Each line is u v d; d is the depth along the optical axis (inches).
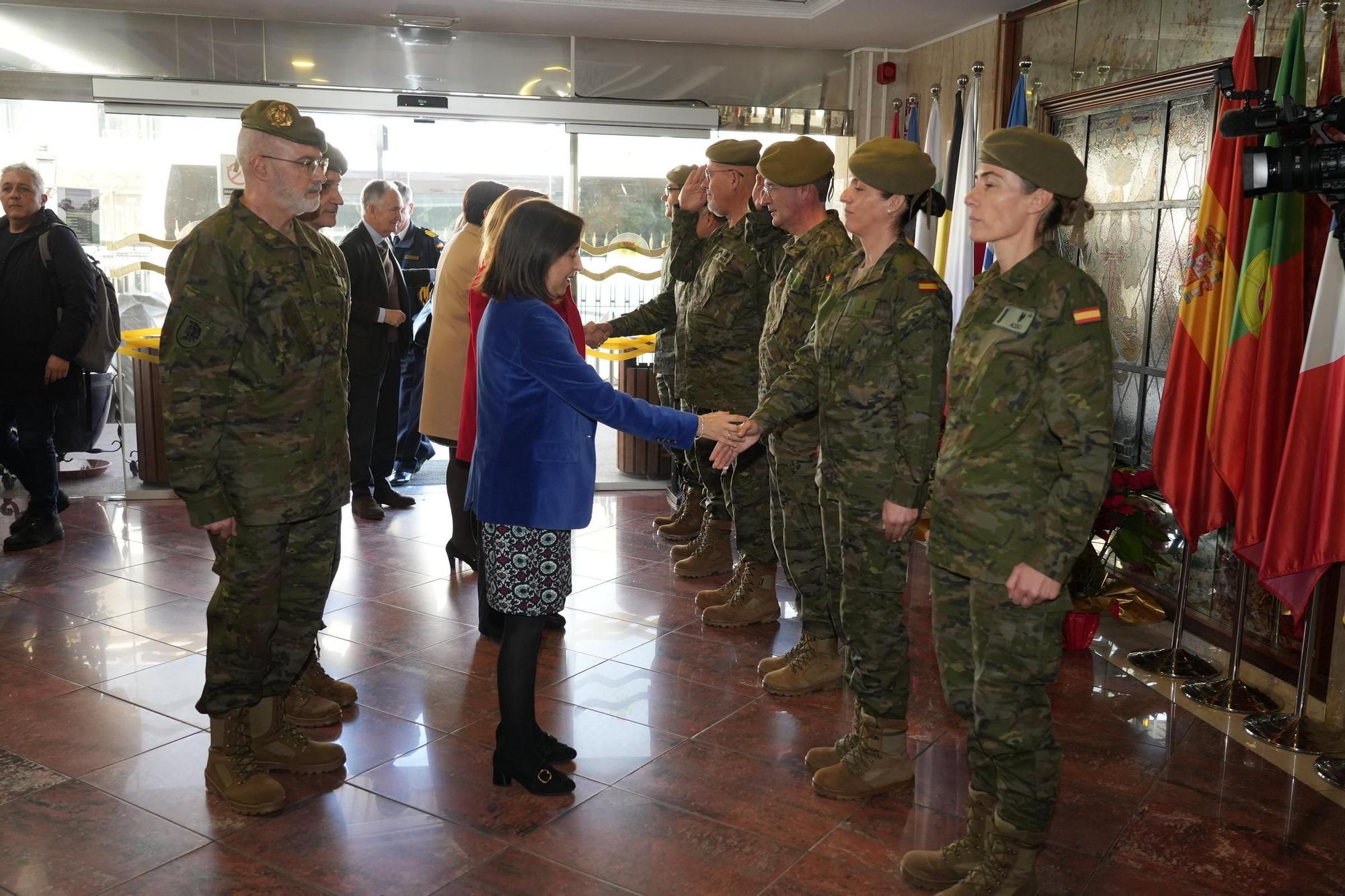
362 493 217.6
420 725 123.2
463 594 171.8
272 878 92.3
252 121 96.9
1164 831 103.0
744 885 92.7
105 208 229.5
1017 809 84.5
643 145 253.4
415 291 246.5
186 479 94.8
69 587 169.9
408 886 91.5
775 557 157.2
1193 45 160.4
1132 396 178.1
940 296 98.3
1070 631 149.2
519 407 99.1
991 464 82.0
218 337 94.3
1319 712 132.3
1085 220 84.2
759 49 256.7
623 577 181.3
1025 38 207.6
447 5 217.9
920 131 249.1
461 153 257.0
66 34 226.7
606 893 91.0
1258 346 130.9
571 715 126.5
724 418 105.7
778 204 126.3
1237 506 134.2
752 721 125.6
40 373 186.2
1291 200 127.6
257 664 103.7
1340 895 92.7
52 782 108.1
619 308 257.3
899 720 107.7
